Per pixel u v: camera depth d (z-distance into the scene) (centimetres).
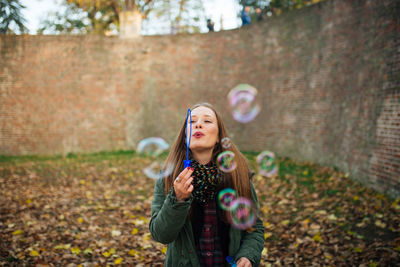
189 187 135
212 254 147
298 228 392
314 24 864
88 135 1169
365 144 570
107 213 473
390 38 518
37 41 1163
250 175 169
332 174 652
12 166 860
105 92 1182
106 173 755
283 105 976
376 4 583
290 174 685
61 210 481
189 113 144
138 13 1202
